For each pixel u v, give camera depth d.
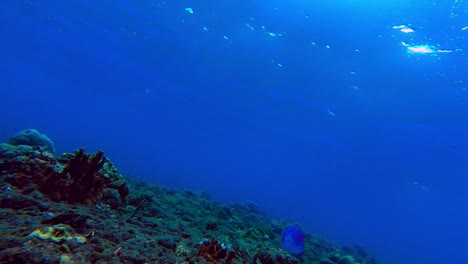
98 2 24.33
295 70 24.27
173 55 30.92
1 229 3.29
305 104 30.56
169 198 11.63
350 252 15.25
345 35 17.91
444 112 21.62
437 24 14.11
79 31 32.41
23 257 2.77
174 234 5.92
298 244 6.25
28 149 5.76
